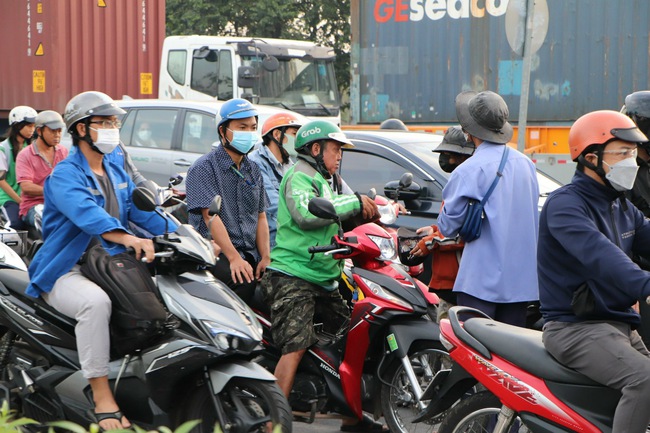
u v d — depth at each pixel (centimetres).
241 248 929
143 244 747
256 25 5038
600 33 2209
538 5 2206
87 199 762
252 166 940
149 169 1864
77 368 782
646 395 584
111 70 2700
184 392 768
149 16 2752
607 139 615
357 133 1326
